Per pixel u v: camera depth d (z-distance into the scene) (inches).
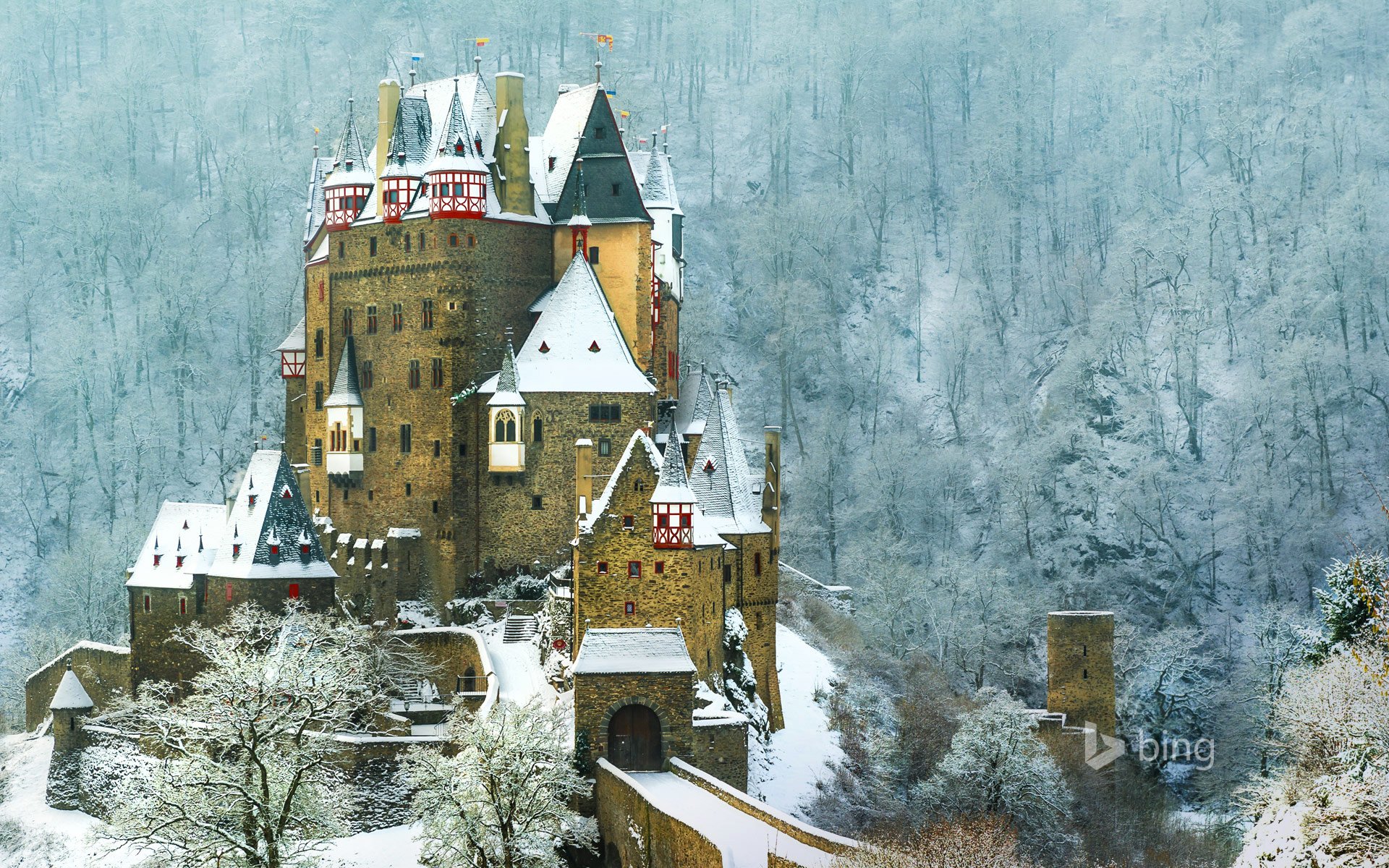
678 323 5172.2
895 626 5802.2
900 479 7165.4
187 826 2785.4
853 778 4003.4
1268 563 6505.9
